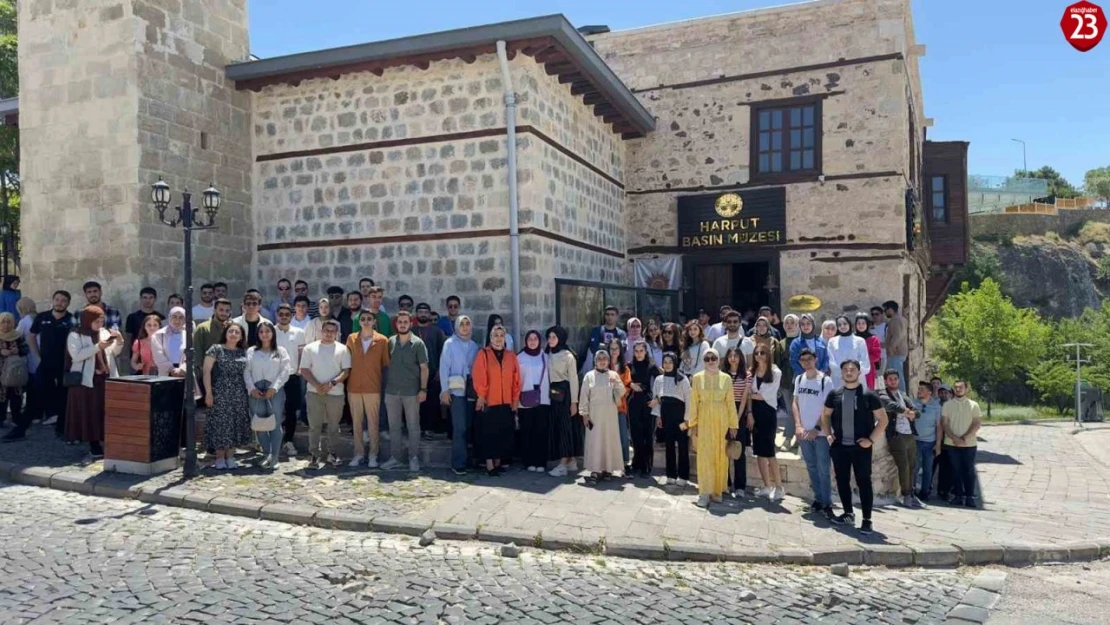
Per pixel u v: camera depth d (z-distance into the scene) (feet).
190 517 21.25
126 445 24.71
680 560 19.45
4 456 26.61
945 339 103.50
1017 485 40.19
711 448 23.86
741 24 46.37
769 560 19.61
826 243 44.42
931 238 62.54
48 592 15.56
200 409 31.01
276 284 37.35
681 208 47.55
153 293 30.30
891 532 22.57
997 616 16.70
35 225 34.47
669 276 47.65
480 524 20.74
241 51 38.11
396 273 35.06
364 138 35.70
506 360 26.18
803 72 44.98
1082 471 45.47
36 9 34.50
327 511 21.31
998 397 105.50
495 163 33.42
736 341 28.76
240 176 37.24
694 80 47.39
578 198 39.70
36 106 34.47
